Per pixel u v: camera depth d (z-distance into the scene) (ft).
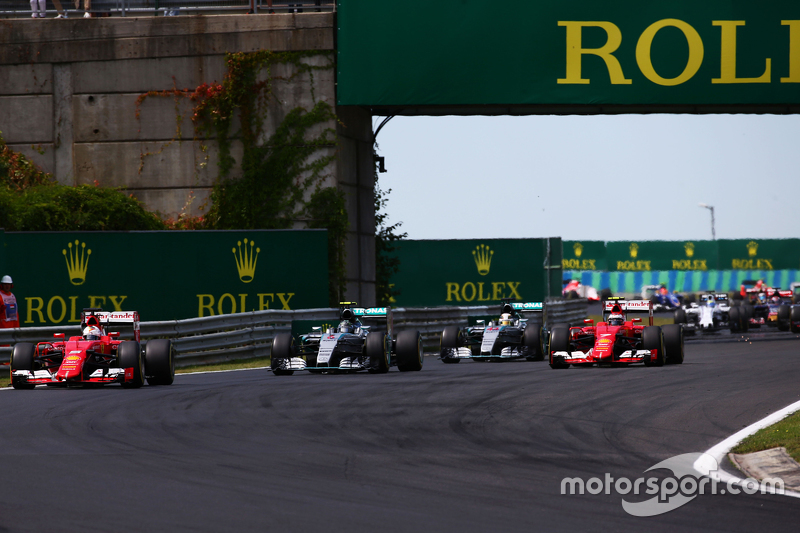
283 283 259.80
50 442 99.96
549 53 262.67
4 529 63.16
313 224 273.13
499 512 69.56
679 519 68.28
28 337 202.90
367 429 109.40
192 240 257.34
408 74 263.90
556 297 448.24
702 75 261.44
